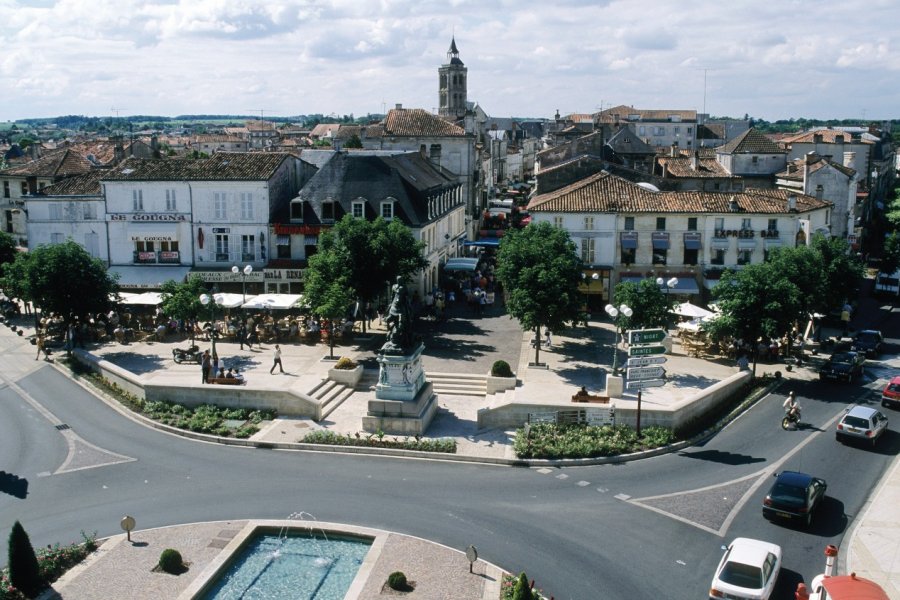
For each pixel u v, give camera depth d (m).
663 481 35.34
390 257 56.44
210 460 37.31
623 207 65.62
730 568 25.52
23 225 89.44
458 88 168.62
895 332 66.12
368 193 67.81
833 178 85.25
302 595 26.11
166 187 69.00
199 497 33.22
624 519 31.56
